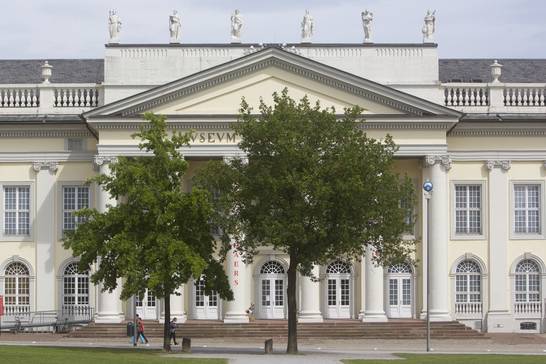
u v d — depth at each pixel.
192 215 58.03
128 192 57.97
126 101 74.50
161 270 56.91
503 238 78.06
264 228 57.47
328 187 56.84
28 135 78.19
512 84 78.38
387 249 59.22
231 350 61.16
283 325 73.75
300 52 76.94
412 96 74.62
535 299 78.38
